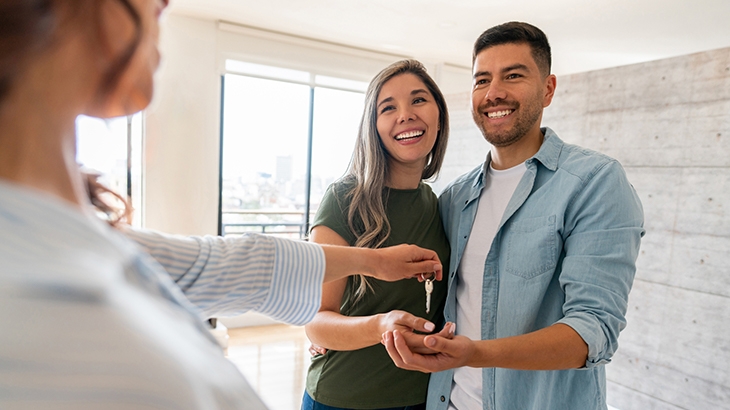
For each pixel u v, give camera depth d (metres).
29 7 0.19
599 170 1.24
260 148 5.31
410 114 1.48
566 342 1.05
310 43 5.31
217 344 0.29
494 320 1.36
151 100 0.27
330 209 1.50
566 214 1.26
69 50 0.21
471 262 1.46
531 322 1.28
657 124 3.27
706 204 3.02
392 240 1.49
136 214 4.59
